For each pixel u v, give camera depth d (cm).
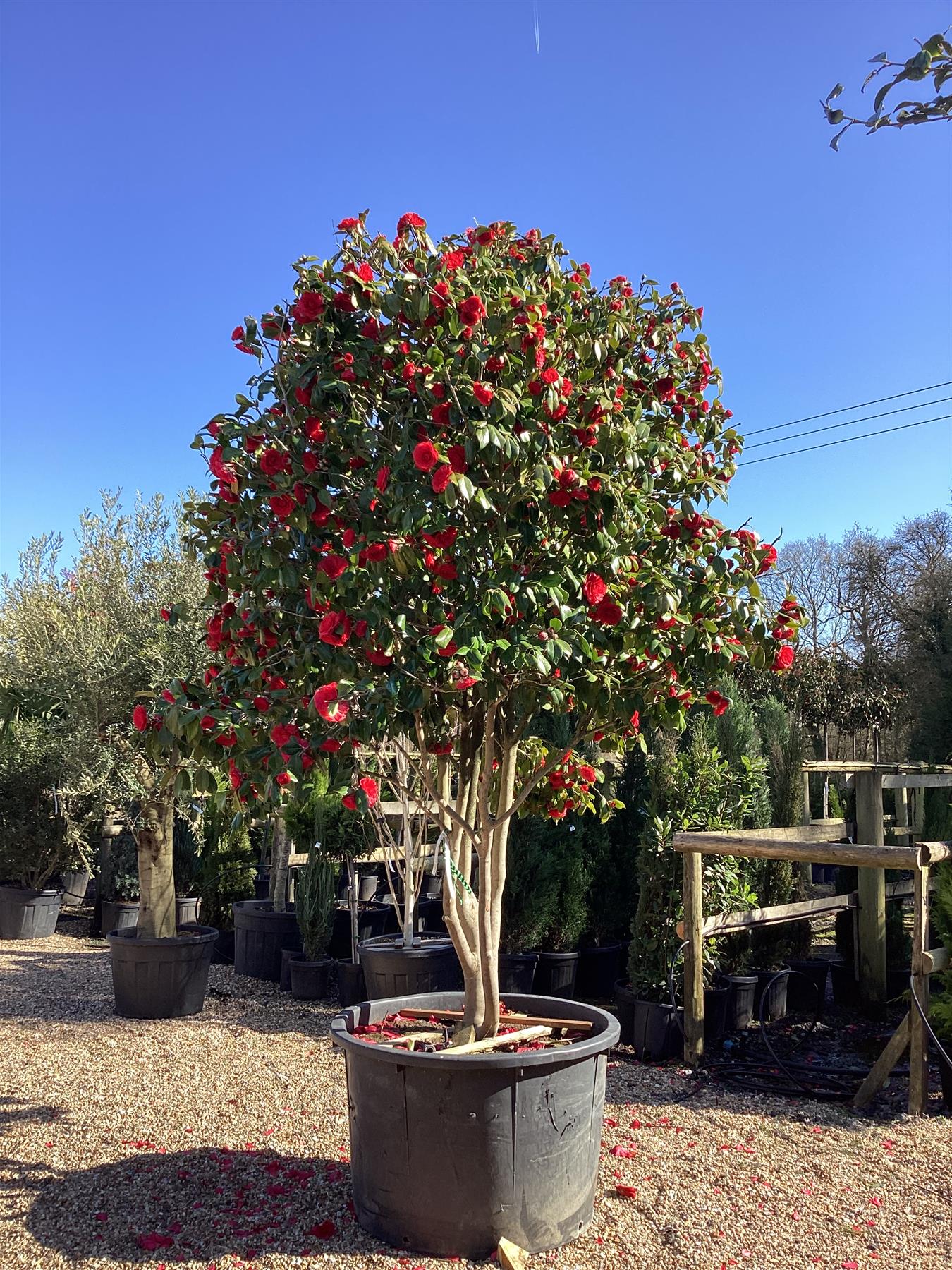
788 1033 545
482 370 234
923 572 1928
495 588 222
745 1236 272
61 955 721
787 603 277
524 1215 253
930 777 641
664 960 490
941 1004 405
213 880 732
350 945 630
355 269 247
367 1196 264
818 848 427
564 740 568
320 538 251
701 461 292
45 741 756
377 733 240
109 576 608
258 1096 385
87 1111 361
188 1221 271
